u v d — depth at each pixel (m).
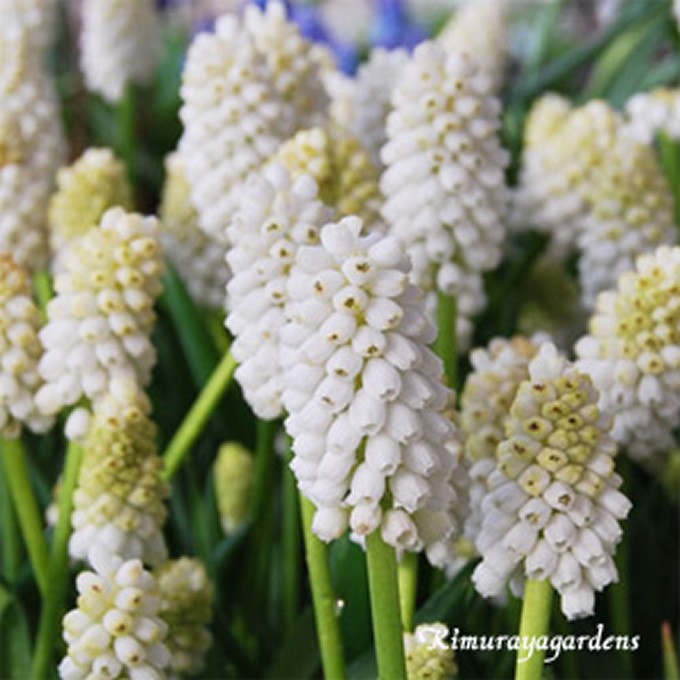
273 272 0.36
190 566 0.39
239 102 0.46
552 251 0.56
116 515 0.38
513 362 0.40
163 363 0.50
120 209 0.39
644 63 0.72
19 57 0.52
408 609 0.37
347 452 0.31
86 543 0.38
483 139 0.43
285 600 0.44
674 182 0.54
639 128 0.54
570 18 0.96
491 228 0.44
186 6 0.97
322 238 0.31
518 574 0.34
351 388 0.31
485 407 0.38
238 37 0.46
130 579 0.34
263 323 0.36
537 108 0.58
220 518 0.46
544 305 0.55
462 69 0.43
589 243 0.50
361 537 0.33
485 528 0.34
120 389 0.38
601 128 0.54
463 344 0.48
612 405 0.40
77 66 0.88
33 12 0.56
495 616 0.41
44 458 0.48
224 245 0.47
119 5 0.66
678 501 0.46
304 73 0.47
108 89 0.68
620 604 0.41
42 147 0.52
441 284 0.43
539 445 0.33
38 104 0.52
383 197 0.44
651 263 0.39
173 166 0.51
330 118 0.48
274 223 0.36
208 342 0.48
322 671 0.41
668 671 0.40
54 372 0.39
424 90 0.43
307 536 0.36
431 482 0.32
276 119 0.46
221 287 0.50
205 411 0.42
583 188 0.54
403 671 0.32
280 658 0.41
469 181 0.43
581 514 0.33
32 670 0.40
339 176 0.43
